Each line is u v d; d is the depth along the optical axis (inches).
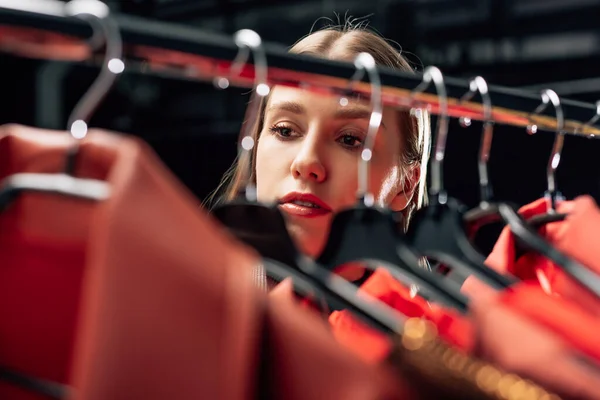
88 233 18.1
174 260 14.6
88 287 17.8
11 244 19.3
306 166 30.3
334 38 39.6
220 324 14.4
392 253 21.3
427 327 15.1
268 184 32.5
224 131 98.8
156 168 15.2
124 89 98.2
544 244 23.4
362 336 19.4
